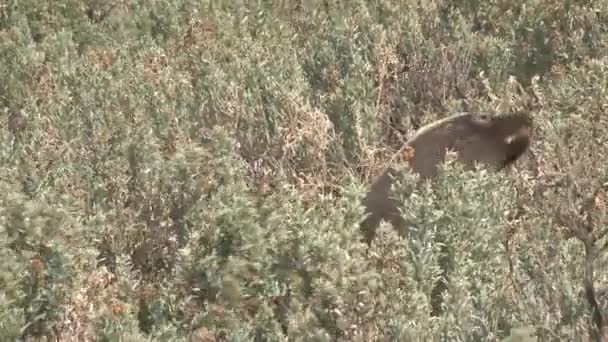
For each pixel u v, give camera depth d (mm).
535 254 10508
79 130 15828
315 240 10703
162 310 10812
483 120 12648
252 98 15945
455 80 16828
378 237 11219
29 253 10969
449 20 18547
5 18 21109
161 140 15203
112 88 16906
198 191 12734
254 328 10539
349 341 10188
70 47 19453
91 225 12141
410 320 10086
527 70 16766
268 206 11266
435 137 12656
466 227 11445
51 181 13938
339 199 13023
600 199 10805
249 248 10820
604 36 16906
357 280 10375
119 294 11102
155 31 20875
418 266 10852
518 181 12250
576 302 9930
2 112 16922
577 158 11492
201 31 19375
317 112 14688
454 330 9852
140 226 12750
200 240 11062
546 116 13398
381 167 14219
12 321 10203
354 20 18578
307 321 10172
